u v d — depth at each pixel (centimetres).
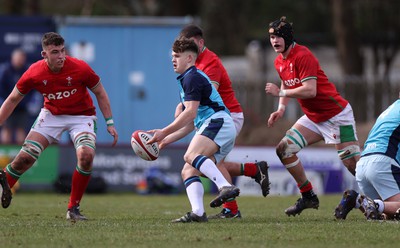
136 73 7531
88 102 3288
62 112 3253
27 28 7369
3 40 7312
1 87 7238
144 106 7544
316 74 3369
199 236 2680
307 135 3472
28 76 3184
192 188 3084
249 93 9262
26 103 7156
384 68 12212
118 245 2502
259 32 15825
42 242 2566
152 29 7538
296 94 3331
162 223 3091
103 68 7512
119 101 7531
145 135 3078
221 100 3077
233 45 15138
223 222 3131
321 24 14688
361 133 8300
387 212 3102
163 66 7550
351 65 10550
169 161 6306
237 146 6128
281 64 3428
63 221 3225
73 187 3300
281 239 2625
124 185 6288
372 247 2473
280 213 3831
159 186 6209
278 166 6116
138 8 13338
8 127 7144
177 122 2936
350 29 10550
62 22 7456
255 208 4284
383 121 3130
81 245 2505
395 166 3078
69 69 3188
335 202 4784
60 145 6275
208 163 2953
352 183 6206
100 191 6216
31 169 6241
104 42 7506
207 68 3331
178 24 7544
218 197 2903
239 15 15138
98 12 14262
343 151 3466
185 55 3000
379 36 11762
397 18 12456
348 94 9131
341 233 2758
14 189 6188
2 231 2828
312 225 3003
